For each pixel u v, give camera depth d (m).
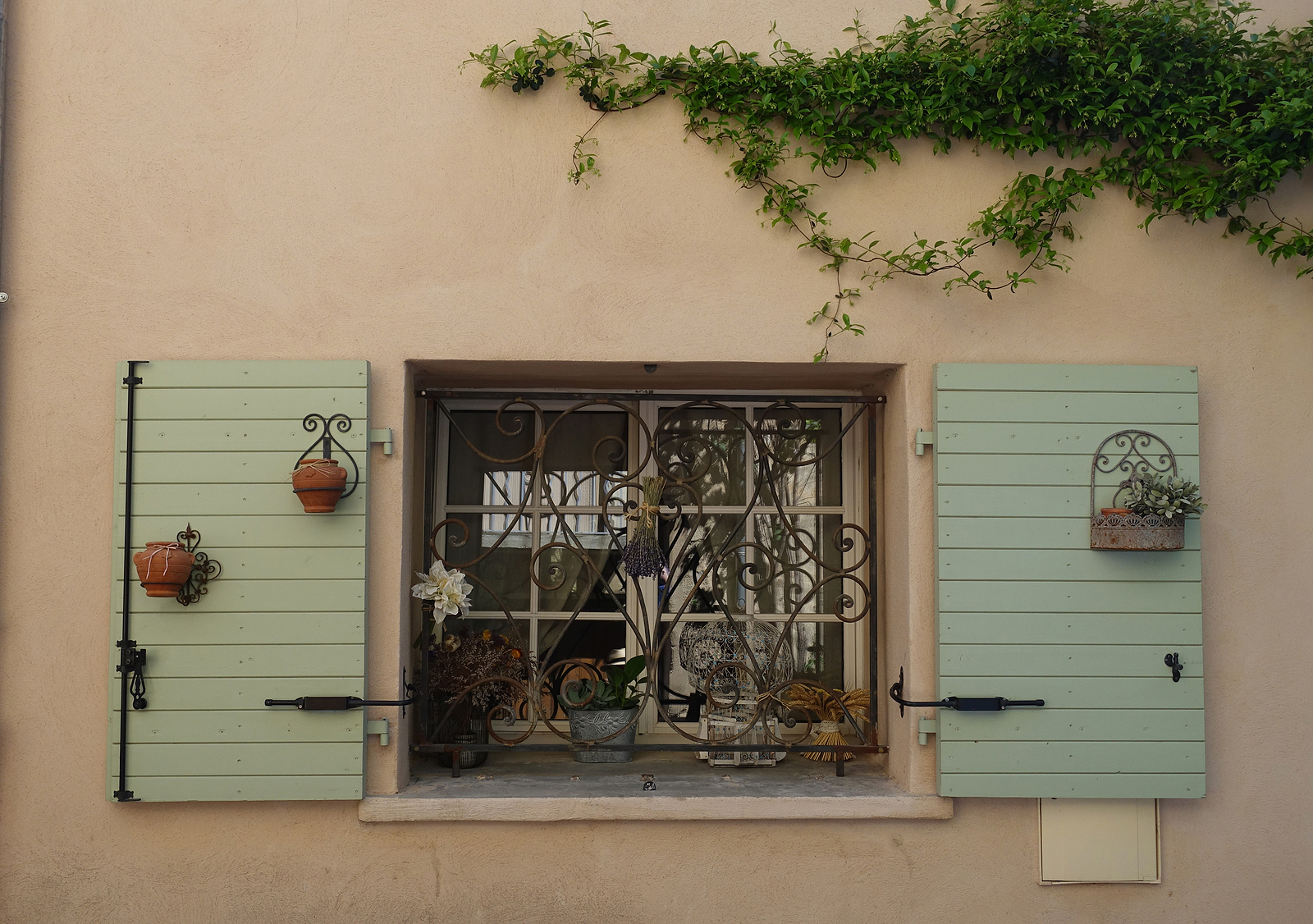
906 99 2.99
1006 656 2.95
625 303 3.05
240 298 3.03
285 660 2.90
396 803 2.91
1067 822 3.00
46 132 3.04
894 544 3.20
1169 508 2.82
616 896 2.97
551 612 3.51
